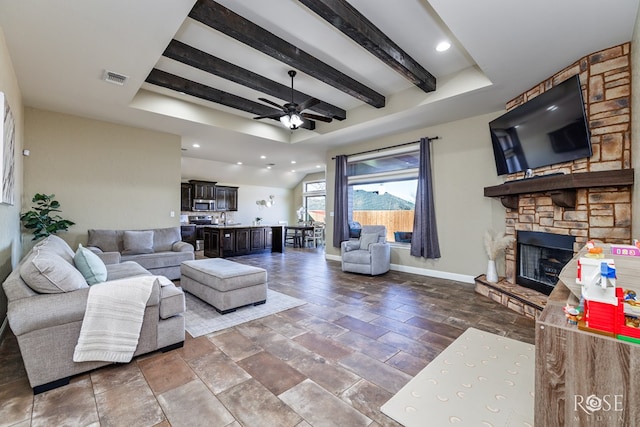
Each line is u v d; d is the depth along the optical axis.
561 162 3.15
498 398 1.79
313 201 11.86
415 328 2.87
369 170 6.36
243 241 7.86
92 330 2.00
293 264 6.49
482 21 2.40
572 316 1.19
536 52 2.85
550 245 3.35
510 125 3.75
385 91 4.41
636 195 2.48
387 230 6.32
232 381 1.97
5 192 2.54
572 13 2.30
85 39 2.62
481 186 4.62
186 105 4.83
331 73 3.66
